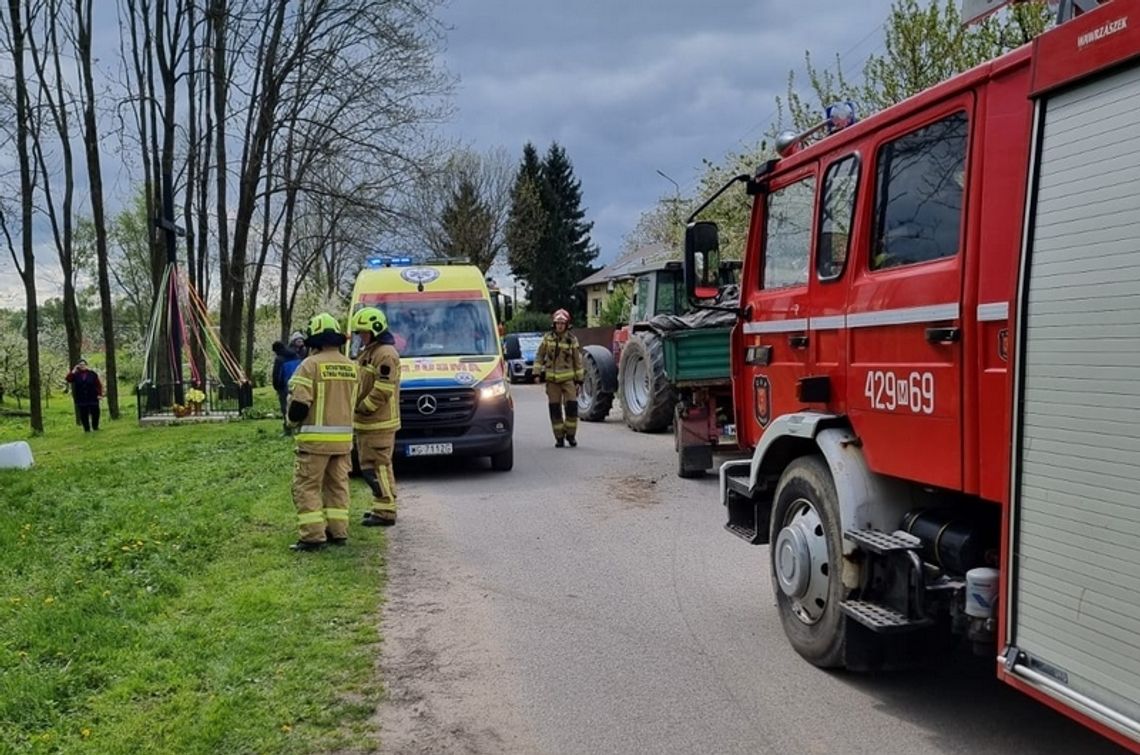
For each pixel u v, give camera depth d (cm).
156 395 2386
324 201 2689
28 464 1426
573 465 1283
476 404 1183
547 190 6875
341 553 782
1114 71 301
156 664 521
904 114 442
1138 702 288
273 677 514
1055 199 325
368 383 897
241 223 2777
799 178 550
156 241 2548
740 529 615
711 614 630
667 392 1513
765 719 463
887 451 451
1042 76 332
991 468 379
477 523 924
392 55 2594
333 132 2595
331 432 793
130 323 5209
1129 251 293
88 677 505
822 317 512
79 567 729
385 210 2652
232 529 855
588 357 1839
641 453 1380
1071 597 315
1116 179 299
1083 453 310
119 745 427
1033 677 331
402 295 1295
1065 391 318
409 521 934
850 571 466
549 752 433
